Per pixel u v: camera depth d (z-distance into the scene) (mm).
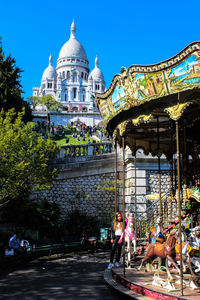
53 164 20250
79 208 20203
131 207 19219
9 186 14539
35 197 19094
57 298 7473
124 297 7625
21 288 8500
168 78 7781
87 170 20656
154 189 19844
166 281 7645
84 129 53531
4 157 14867
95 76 124125
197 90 7609
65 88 116062
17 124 15883
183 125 11938
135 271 9320
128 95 8883
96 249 16266
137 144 13859
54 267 11844
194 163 12633
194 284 7145
